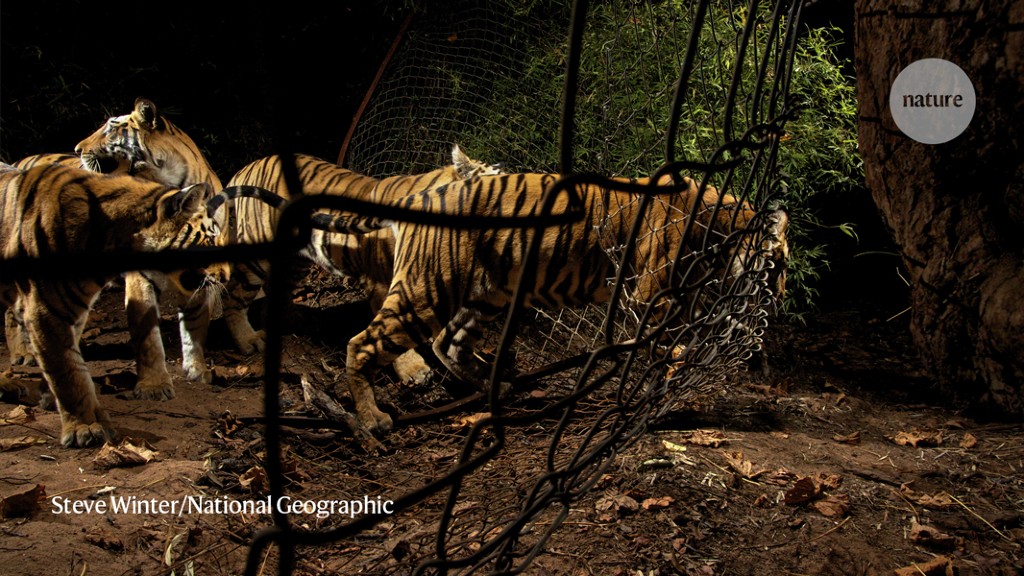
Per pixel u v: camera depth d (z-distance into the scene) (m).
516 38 6.58
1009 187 3.85
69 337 3.32
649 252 3.94
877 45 4.18
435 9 6.87
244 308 4.92
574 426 3.79
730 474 3.41
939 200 4.14
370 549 2.76
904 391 4.68
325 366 4.61
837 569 2.82
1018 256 3.98
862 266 6.96
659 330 1.54
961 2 3.73
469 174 4.93
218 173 7.53
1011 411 4.12
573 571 2.67
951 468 3.65
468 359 4.30
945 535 3.02
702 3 1.11
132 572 2.52
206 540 2.75
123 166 5.36
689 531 2.96
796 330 5.79
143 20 7.08
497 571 1.37
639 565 2.72
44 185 3.50
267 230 5.05
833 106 5.80
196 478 3.14
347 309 5.60
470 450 1.04
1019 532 3.12
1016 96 3.67
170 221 3.64
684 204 3.90
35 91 6.60
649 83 5.28
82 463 3.20
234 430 3.67
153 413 3.78
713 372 3.26
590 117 5.56
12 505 2.74
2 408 3.70
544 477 1.36
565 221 0.87
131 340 4.00
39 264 0.46
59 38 6.77
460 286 4.04
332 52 8.16
